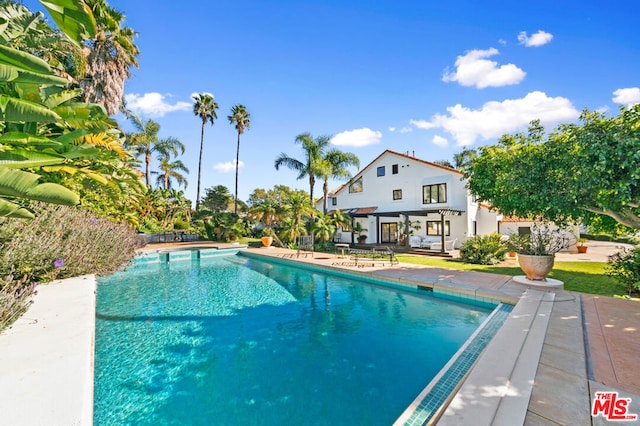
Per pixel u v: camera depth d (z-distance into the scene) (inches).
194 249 737.0
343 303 335.3
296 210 863.1
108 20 562.6
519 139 406.9
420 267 481.7
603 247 850.1
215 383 175.9
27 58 70.7
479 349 190.2
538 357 153.3
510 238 398.9
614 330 190.9
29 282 252.5
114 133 254.5
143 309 318.7
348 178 947.3
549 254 339.6
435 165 807.1
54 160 111.3
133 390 169.3
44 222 283.6
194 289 410.0
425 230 835.4
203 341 235.9
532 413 108.8
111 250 373.4
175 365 197.9
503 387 125.9
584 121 279.0
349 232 1021.2
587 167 250.8
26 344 150.3
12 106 76.2
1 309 165.2
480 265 510.0
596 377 133.7
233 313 304.7
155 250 667.4
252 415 147.6
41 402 103.8
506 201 400.8
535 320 211.5
